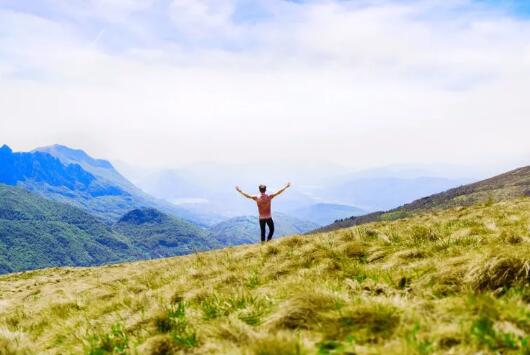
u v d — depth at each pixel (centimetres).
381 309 684
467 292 721
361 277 1042
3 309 1842
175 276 1600
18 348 997
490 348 543
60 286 2302
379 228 1952
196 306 1034
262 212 2138
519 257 772
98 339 895
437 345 558
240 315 853
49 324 1248
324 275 1102
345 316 686
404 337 594
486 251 894
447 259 993
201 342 742
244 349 627
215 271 1482
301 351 600
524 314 622
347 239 1652
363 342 623
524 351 522
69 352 907
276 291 990
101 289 1702
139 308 1128
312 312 736
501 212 1942
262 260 1495
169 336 769
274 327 723
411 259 1151
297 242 1708
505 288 726
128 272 2403
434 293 808
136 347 782
